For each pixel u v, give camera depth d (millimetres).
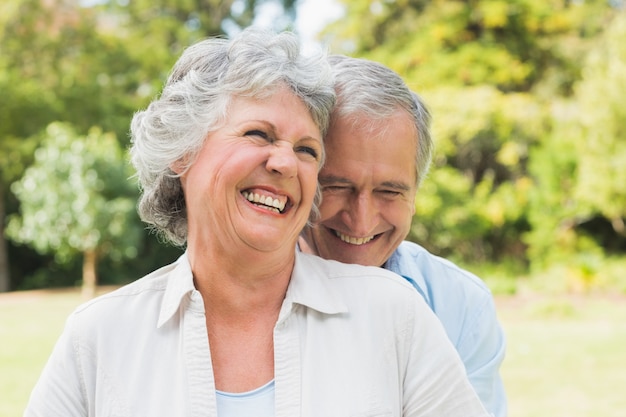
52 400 1440
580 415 5285
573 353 7312
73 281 15539
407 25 15844
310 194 1462
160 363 1448
